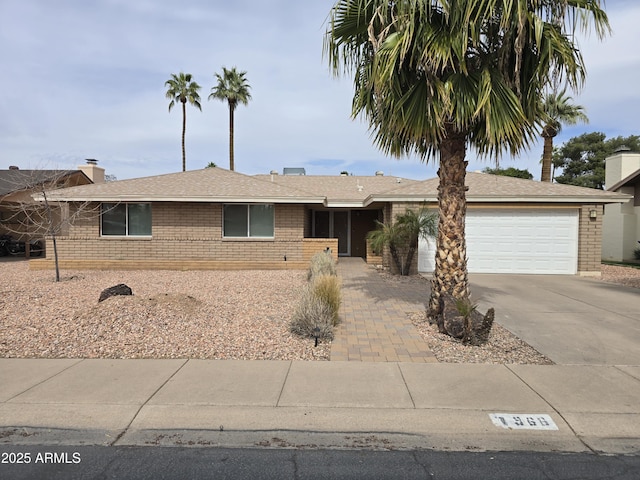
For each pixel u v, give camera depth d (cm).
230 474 314
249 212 1584
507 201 1445
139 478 309
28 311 780
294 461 331
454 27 585
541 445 354
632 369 517
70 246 1550
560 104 2406
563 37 618
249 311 803
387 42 602
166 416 396
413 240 1395
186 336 638
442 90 595
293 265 1546
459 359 554
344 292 1073
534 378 486
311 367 521
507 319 779
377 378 486
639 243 2022
